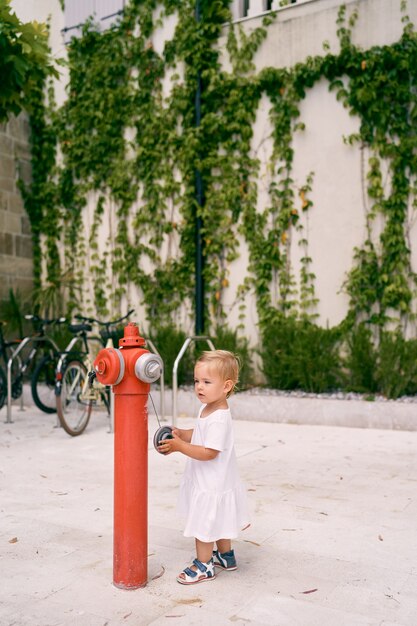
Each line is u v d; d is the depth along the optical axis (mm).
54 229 9281
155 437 2311
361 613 2123
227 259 7934
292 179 7535
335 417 6078
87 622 2061
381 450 4914
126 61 8719
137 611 2141
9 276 8961
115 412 2371
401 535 2951
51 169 9312
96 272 8984
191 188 8078
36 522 3174
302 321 7414
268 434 5668
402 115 6887
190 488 2451
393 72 6863
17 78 5324
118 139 8734
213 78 7914
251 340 7766
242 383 7164
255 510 3354
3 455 4891
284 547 2789
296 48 7488
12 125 9109
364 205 7113
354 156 7176
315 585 2363
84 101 9008
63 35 9234
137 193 8672
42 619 2084
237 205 7855
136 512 2338
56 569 2537
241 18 7891
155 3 8438
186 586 2354
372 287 7043
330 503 3482
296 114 7473
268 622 2053
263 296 7656
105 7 8859
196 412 6770
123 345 2430
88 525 3123
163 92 8438
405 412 5789
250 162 7738
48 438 5629
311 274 7402
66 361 5719
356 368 6535
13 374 7211
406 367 6203
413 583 2389
